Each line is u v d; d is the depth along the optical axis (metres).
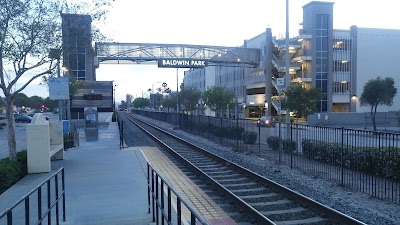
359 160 12.91
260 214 7.86
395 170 11.30
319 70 60.69
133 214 7.57
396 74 63.47
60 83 19.02
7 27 12.81
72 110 48.59
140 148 22.31
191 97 68.12
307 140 16.84
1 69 12.88
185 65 52.56
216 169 15.13
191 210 3.86
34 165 12.83
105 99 49.47
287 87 21.77
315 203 8.79
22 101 118.12
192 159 18.08
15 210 7.79
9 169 10.96
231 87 81.44
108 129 41.09
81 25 14.77
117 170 13.00
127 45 52.00
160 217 7.20
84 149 20.16
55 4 14.12
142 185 10.40
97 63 47.25
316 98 21.52
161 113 68.94
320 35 60.59
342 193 10.89
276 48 62.41
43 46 13.67
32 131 12.88
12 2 12.53
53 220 7.17
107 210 7.86
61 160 15.71
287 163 16.36
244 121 24.84
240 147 23.09
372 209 9.16
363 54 62.50
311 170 14.38
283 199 10.02
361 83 62.34
